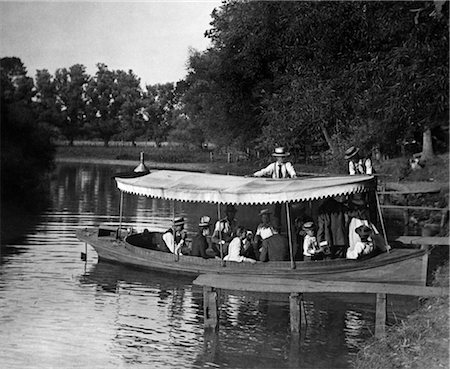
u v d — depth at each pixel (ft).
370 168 61.26
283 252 51.39
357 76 67.51
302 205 58.34
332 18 69.72
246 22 94.53
